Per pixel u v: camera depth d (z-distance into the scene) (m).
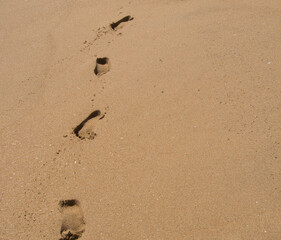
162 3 3.05
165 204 2.03
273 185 2.03
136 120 2.35
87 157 2.26
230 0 2.97
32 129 2.43
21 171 2.25
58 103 2.53
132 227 2.00
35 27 3.18
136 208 2.04
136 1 3.12
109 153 2.25
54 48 2.93
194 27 2.78
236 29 2.73
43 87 2.66
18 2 3.48
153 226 1.99
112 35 2.88
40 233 2.04
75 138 2.36
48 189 2.17
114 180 2.15
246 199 2.00
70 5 3.28
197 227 1.95
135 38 2.79
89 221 2.04
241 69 2.49
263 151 2.15
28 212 2.11
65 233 2.02
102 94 2.50
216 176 2.09
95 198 2.10
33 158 2.29
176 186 2.08
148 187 2.10
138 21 2.93
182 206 2.02
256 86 2.40
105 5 3.18
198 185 2.07
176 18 2.88
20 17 3.31
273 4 2.89
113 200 2.08
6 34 3.18
